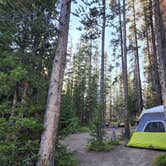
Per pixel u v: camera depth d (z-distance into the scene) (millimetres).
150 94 25500
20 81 6832
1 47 6812
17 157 6125
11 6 6523
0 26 6691
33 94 7129
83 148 11656
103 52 13758
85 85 32750
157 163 7906
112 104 49688
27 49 7230
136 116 26703
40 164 6195
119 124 31922
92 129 11648
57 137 7379
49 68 7633
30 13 6746
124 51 16562
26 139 6512
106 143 12039
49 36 7582
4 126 5887
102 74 13344
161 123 10664
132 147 11336
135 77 26531
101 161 9164
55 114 6684
